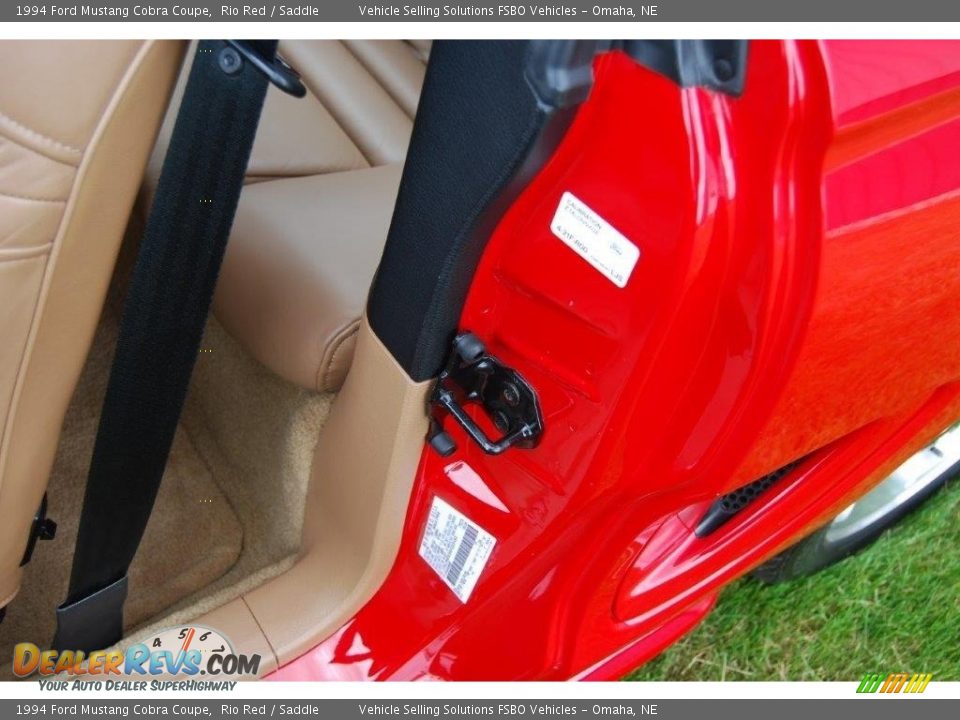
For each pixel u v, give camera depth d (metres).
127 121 0.62
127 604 1.04
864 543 1.42
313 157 1.06
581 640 0.92
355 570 0.88
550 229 0.62
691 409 0.66
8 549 0.78
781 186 0.56
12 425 0.70
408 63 1.26
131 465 0.78
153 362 0.73
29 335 0.67
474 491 0.78
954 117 0.63
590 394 0.65
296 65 1.19
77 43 0.58
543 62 0.54
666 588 0.95
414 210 0.65
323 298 0.87
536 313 0.66
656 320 0.60
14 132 0.59
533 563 0.80
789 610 1.40
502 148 0.58
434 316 0.68
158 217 0.67
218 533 1.09
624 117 0.56
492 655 0.90
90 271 0.68
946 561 1.48
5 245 0.62
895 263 0.63
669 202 0.56
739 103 0.54
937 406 0.97
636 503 0.77
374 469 0.80
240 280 0.92
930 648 1.38
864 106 0.55
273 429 1.02
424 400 0.74
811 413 0.69
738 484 0.72
